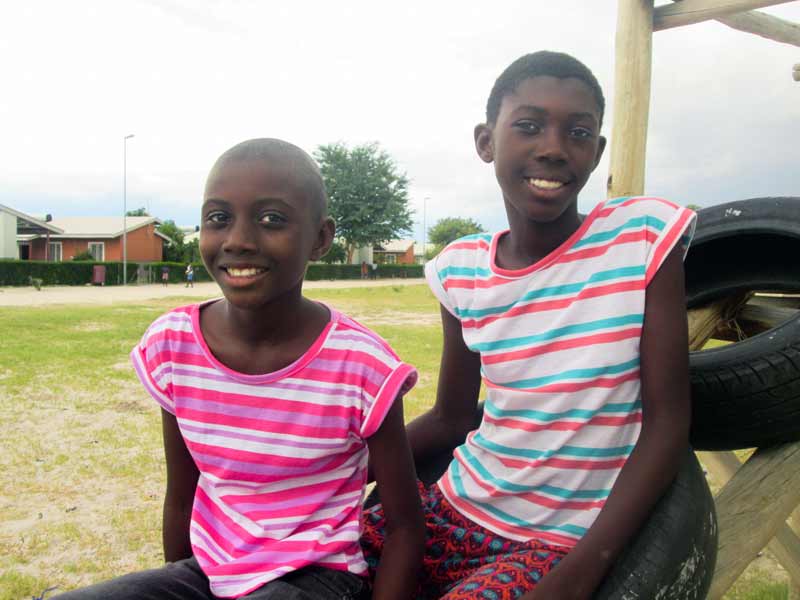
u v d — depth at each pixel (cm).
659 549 136
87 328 1352
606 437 151
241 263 139
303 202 142
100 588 128
